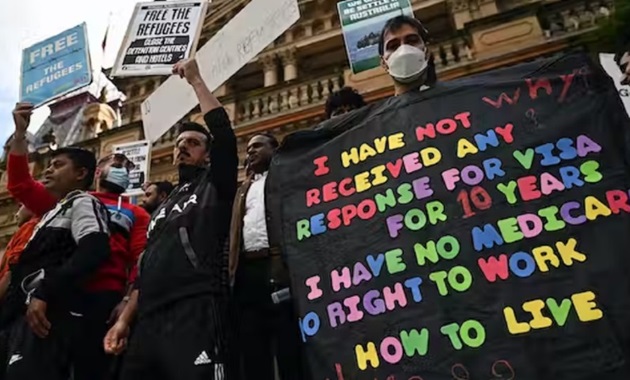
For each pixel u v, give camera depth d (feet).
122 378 8.79
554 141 7.49
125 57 14.60
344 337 7.16
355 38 15.62
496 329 6.45
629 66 11.40
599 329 6.16
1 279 11.93
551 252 6.73
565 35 25.34
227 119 10.23
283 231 8.38
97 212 10.55
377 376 6.70
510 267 6.76
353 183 8.21
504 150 7.58
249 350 8.93
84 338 9.77
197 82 10.76
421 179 7.70
